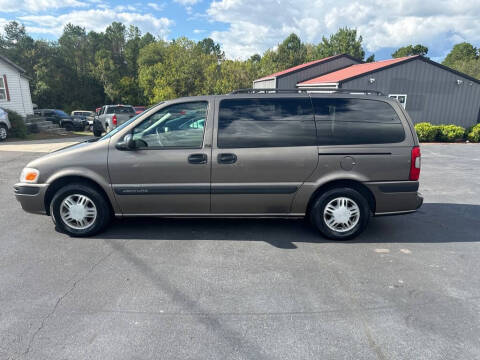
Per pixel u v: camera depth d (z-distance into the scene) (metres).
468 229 4.76
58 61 52.34
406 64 17.64
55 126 22.11
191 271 3.42
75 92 54.28
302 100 4.13
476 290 3.10
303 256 3.80
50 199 4.32
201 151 4.07
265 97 4.14
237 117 4.10
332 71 23.41
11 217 5.07
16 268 3.44
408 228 4.79
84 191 4.17
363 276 3.35
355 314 2.71
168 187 4.11
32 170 4.20
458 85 18.45
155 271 3.41
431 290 3.09
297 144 4.07
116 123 18.02
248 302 2.87
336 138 4.09
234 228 4.66
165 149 4.09
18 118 16.77
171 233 4.45
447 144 16.38
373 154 4.07
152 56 55.69
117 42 75.06
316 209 4.19
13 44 51.16
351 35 53.91
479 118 19.09
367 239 4.35
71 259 3.66
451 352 2.28
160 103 4.19
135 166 4.09
